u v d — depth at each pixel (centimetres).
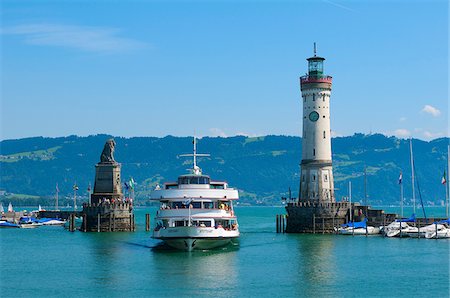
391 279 18275
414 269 19912
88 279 18300
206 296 15988
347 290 16812
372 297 16062
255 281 17862
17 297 16188
